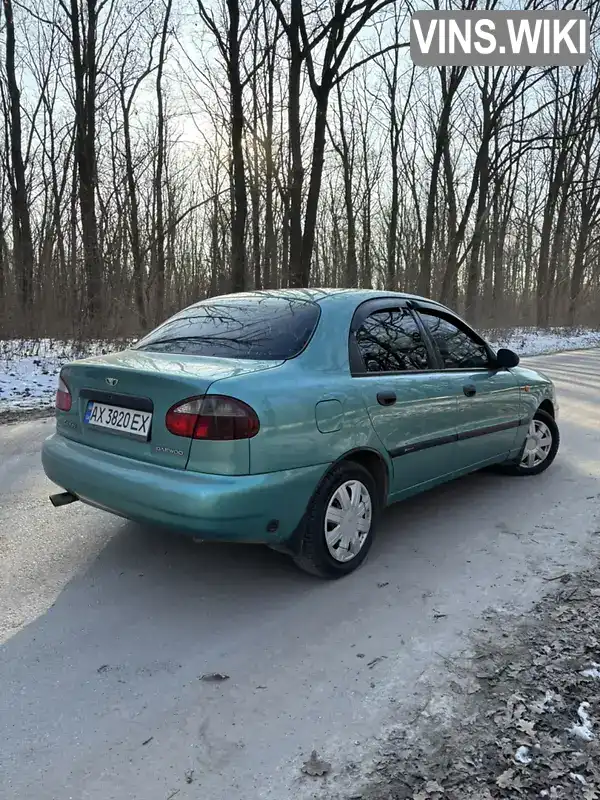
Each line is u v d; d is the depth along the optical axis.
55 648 2.56
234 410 2.64
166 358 3.16
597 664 2.46
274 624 2.77
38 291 15.36
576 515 4.18
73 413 3.30
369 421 3.22
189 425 2.67
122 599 2.98
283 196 17.83
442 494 4.65
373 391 3.27
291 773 1.91
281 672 2.41
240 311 3.60
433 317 4.09
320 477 2.97
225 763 1.95
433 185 21.97
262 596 3.02
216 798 1.81
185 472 2.69
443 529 3.93
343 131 26.94
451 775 1.90
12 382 9.67
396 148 27.27
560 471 5.27
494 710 2.19
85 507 4.22
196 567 3.33
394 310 3.78
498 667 2.45
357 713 2.18
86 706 2.21
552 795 1.82
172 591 3.06
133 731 2.09
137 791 1.84
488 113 22.53
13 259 17.55
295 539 2.95
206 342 3.33
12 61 18.03
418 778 1.88
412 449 3.57
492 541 3.73
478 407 4.16
